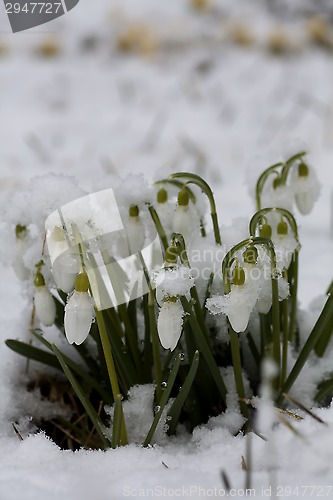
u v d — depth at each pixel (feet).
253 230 2.42
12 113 6.55
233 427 2.51
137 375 2.54
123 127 6.26
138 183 2.48
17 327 2.68
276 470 2.33
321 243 3.55
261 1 9.04
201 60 7.84
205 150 5.63
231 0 9.05
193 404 2.54
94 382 2.55
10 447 2.48
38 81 7.32
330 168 4.89
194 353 2.47
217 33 8.41
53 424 2.63
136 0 9.00
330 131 5.81
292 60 7.80
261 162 2.64
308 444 2.34
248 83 7.29
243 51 8.08
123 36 8.07
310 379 2.59
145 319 2.52
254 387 2.60
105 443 2.46
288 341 2.60
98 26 8.47
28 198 2.40
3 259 2.52
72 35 8.32
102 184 2.50
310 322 2.68
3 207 2.50
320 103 6.62
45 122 6.37
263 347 2.54
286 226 2.47
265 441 2.39
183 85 7.29
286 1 8.94
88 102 6.88
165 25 8.46
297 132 5.97
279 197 2.55
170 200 2.56
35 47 8.02
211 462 2.38
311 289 3.08
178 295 2.34
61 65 7.74
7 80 7.30
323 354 2.62
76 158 5.48
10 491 2.27
